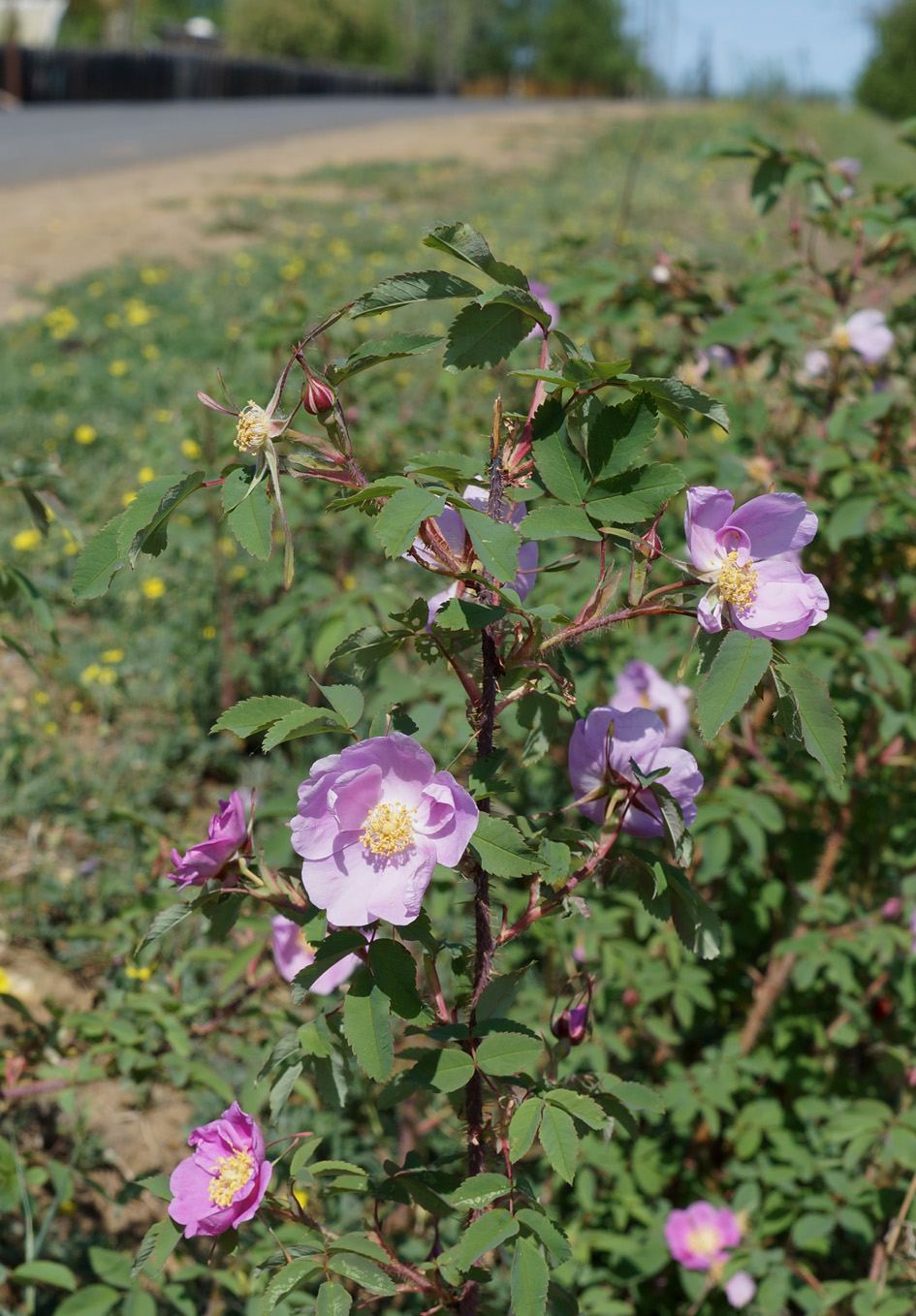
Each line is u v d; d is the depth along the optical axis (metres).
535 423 0.48
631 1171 0.91
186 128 8.69
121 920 0.79
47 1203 0.82
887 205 0.96
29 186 5.19
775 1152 0.89
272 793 1.29
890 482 0.89
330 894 0.46
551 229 4.51
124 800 1.23
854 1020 0.97
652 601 0.48
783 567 0.47
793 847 0.97
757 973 0.99
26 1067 0.79
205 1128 0.51
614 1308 0.80
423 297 0.46
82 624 1.56
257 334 1.18
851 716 0.97
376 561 1.48
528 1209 0.49
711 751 0.98
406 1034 0.50
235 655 1.37
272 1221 0.68
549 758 1.12
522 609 0.47
